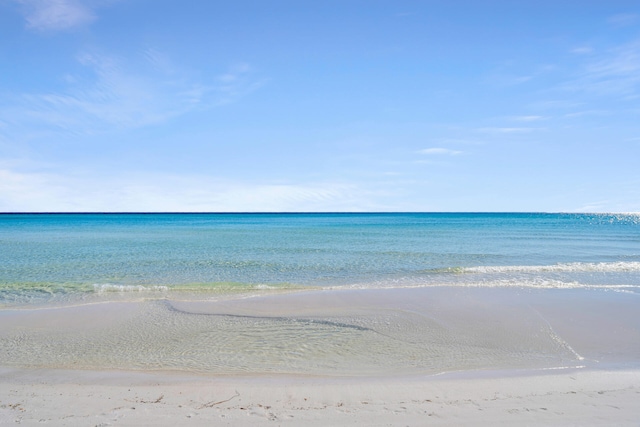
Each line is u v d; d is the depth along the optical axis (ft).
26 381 25.93
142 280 66.28
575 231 208.23
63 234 175.63
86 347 33.50
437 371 28.14
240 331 37.78
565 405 21.66
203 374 27.45
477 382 25.49
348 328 38.58
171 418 20.12
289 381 25.80
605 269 76.48
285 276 70.23
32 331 37.93
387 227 253.44
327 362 30.01
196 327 39.06
